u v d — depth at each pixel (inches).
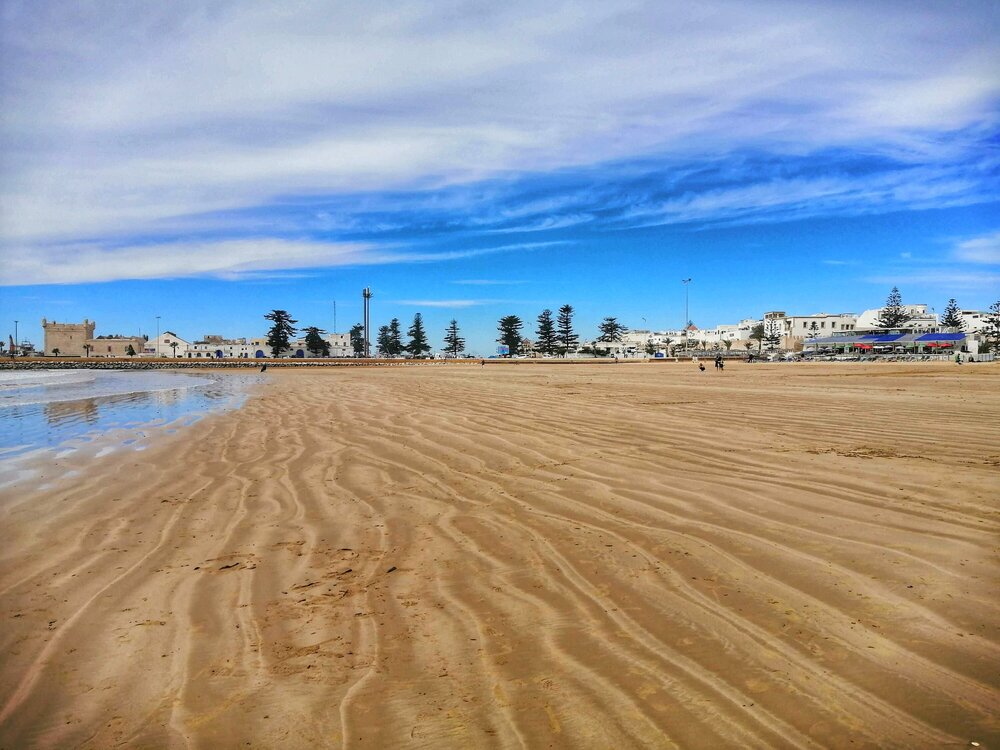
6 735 104.0
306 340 5098.4
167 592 164.9
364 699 111.4
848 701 103.8
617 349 5024.6
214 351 5369.1
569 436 399.5
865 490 239.0
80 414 641.6
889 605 139.2
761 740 94.6
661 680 112.7
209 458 364.5
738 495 238.7
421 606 151.5
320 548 198.5
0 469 345.7
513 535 204.1
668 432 402.6
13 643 137.0
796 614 136.8
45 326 5506.9
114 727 105.8
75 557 194.5
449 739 98.5
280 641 135.2
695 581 158.2
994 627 127.0
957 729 95.3
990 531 186.5
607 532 202.2
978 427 398.3
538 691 111.3
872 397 641.6
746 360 3115.2
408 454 356.2
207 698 113.7
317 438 426.9
